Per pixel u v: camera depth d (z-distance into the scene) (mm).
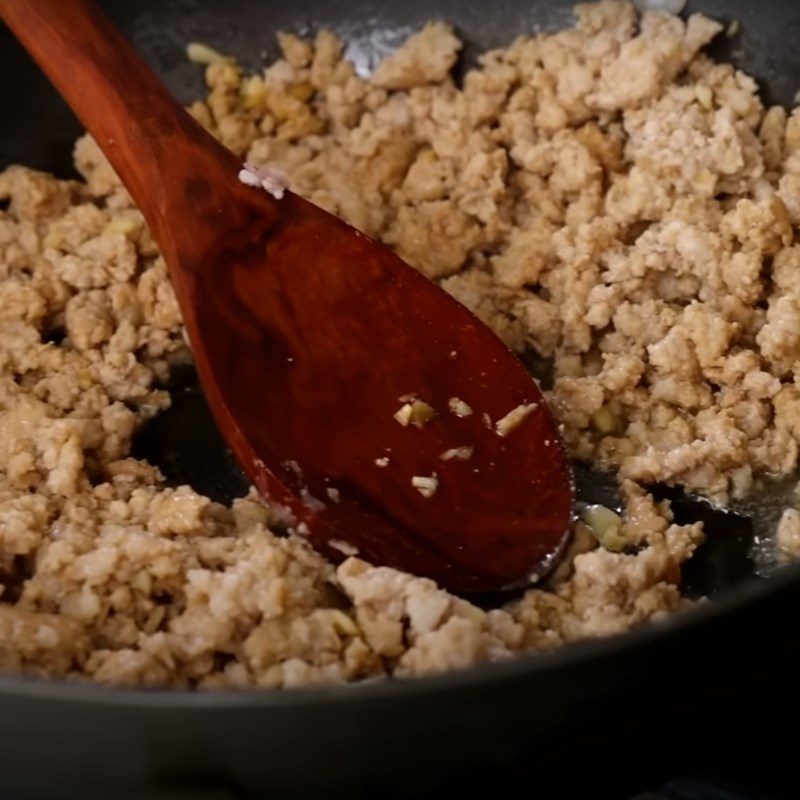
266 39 572
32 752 402
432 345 493
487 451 480
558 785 425
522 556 467
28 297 521
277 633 442
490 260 543
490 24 567
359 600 446
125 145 488
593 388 504
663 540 478
